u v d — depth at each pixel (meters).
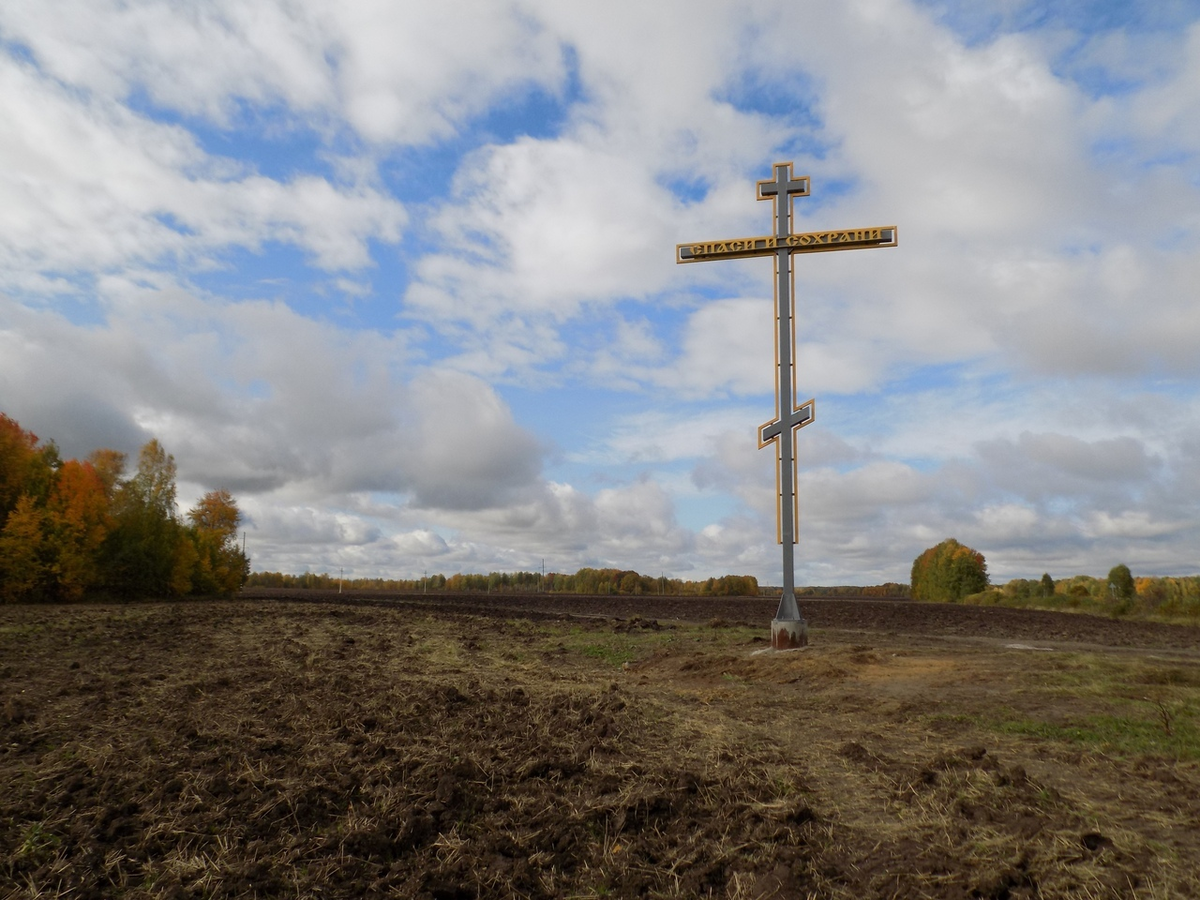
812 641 20.34
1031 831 5.47
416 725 8.88
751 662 15.48
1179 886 4.53
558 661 17.83
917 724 9.58
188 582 57.31
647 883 4.90
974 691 11.53
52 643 17.45
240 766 6.80
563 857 5.26
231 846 5.14
